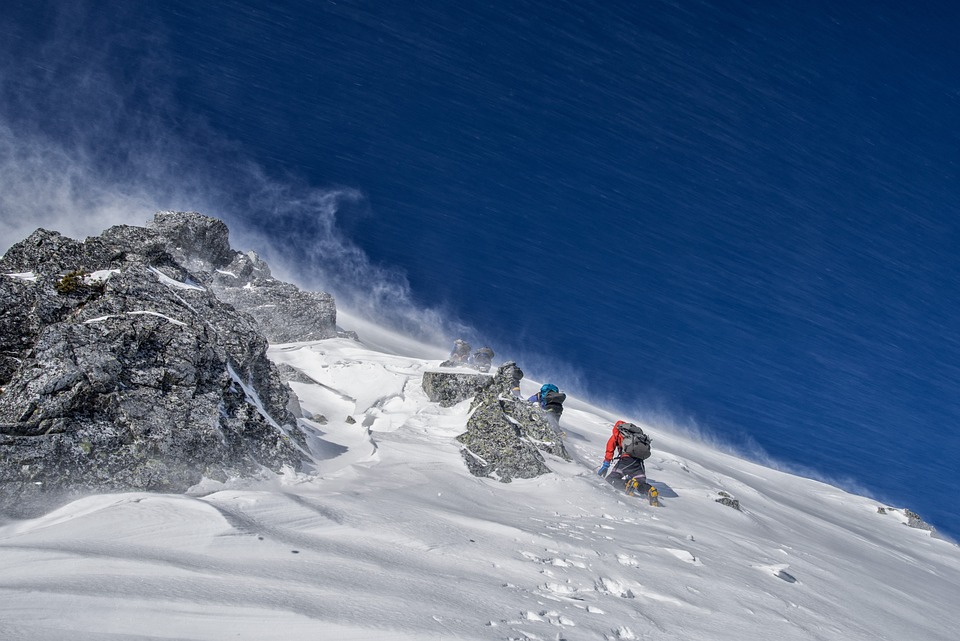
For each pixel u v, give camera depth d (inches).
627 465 437.4
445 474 366.6
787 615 273.0
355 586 190.7
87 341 277.7
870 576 415.2
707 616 243.9
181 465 269.0
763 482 791.1
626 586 253.3
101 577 169.8
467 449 413.1
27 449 245.1
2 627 138.3
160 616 155.1
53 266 342.3
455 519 283.7
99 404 266.2
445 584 208.2
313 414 420.2
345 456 367.2
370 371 526.9
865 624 297.3
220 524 215.9
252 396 331.3
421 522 268.2
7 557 178.4
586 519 352.2
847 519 725.3
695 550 336.8
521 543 272.4
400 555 229.6
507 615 194.1
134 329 291.6
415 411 480.7
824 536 539.2
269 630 157.2
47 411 253.6
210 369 306.3
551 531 304.5
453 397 502.9
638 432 441.7
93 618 149.3
